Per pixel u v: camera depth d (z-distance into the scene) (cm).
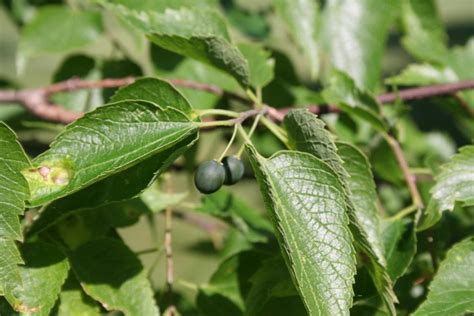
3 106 71
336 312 47
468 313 49
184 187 95
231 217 58
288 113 49
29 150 69
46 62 178
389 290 50
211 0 62
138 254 57
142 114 48
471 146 53
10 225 47
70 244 52
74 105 66
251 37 73
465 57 68
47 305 49
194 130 48
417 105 124
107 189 49
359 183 52
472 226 64
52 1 71
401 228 54
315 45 66
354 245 50
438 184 53
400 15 71
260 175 47
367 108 59
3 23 196
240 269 56
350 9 67
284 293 52
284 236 47
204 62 54
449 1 222
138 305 51
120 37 148
